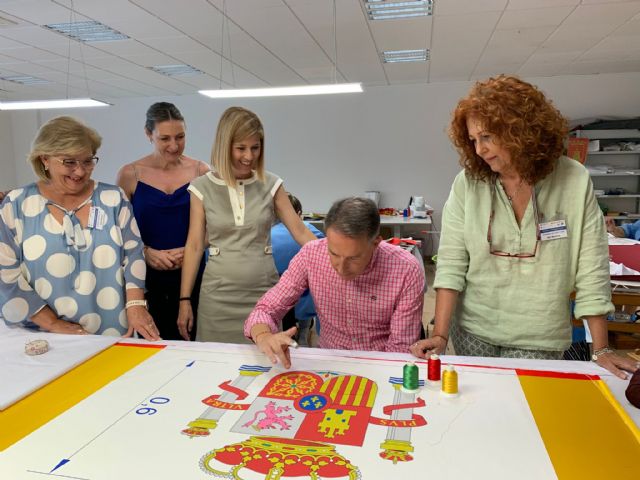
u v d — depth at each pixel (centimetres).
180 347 123
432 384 99
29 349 117
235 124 155
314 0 354
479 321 126
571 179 113
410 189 725
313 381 102
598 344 112
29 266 136
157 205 192
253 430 83
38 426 85
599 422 84
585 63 568
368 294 127
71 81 644
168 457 75
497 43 473
